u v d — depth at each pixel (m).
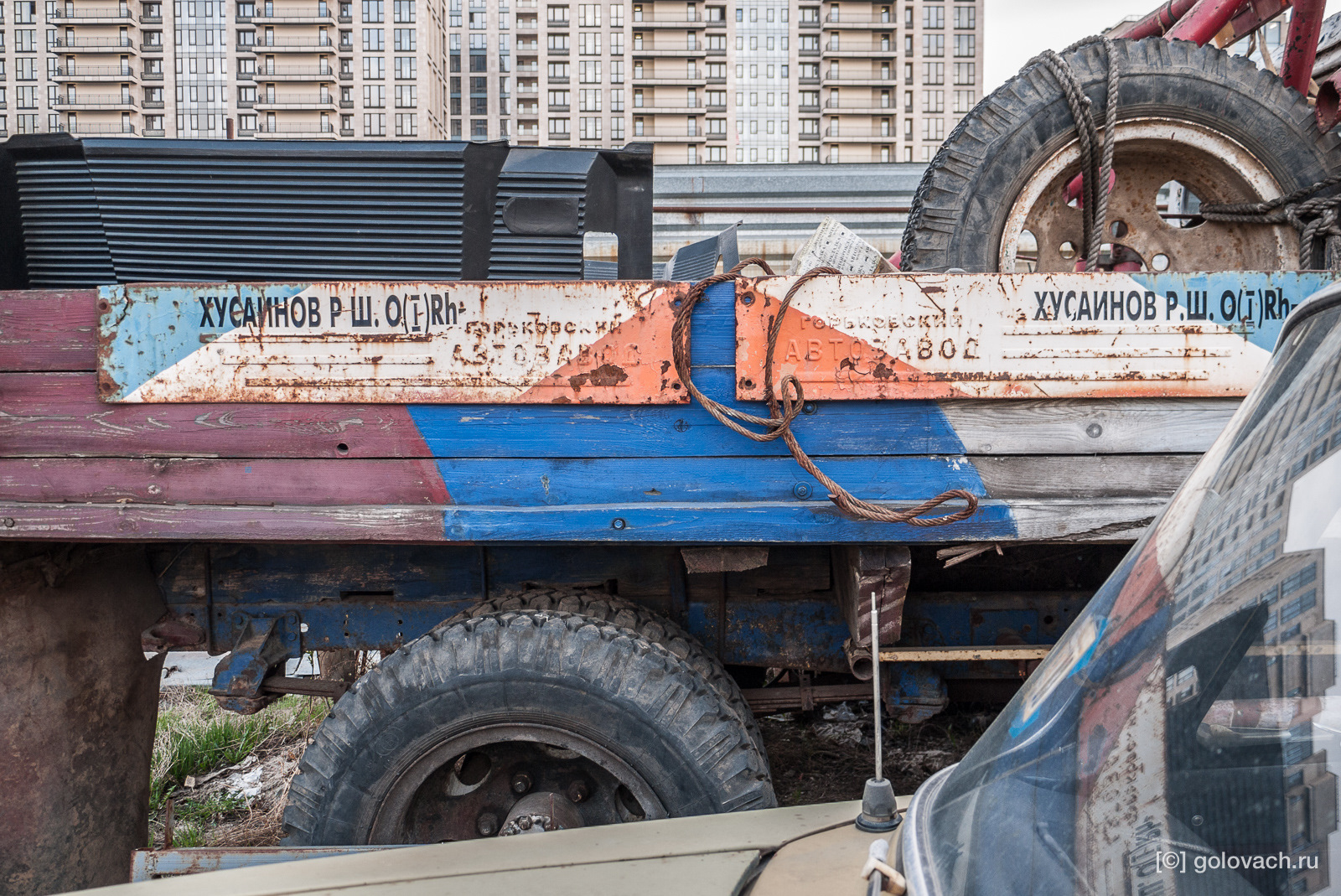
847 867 1.26
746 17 92.62
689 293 2.03
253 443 2.13
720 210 6.92
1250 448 1.03
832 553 2.57
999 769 1.16
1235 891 0.78
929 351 2.04
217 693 2.52
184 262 2.87
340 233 2.86
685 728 2.06
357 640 2.60
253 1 88.75
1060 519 2.05
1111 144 2.73
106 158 2.82
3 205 2.88
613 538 2.07
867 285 2.04
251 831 3.42
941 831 1.17
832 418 2.09
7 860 2.27
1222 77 2.80
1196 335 2.05
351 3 89.25
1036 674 1.28
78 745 2.41
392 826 2.13
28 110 86.50
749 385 2.06
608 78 96.62
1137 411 2.08
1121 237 3.33
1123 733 0.96
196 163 2.82
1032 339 2.04
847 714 4.39
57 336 2.13
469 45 99.62
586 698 2.06
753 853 1.39
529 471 2.12
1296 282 2.04
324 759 2.12
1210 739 0.86
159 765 3.86
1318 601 0.81
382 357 2.10
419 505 2.13
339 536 2.10
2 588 2.22
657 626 2.34
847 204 7.14
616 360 2.08
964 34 94.81
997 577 2.75
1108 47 2.78
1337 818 0.74
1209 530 1.01
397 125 90.44
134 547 2.54
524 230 2.90
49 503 2.15
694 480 2.12
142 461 2.15
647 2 92.69
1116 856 0.89
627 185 3.01
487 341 2.09
